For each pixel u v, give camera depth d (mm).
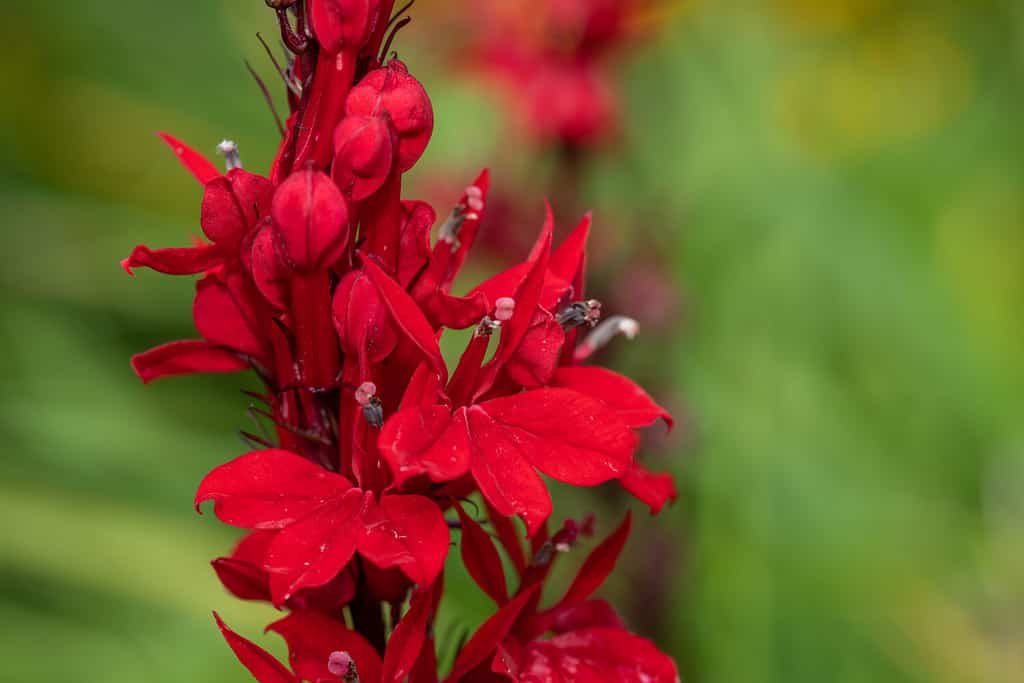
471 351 355
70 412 703
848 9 1016
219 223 354
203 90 913
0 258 775
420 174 848
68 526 630
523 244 652
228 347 366
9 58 862
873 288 880
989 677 709
